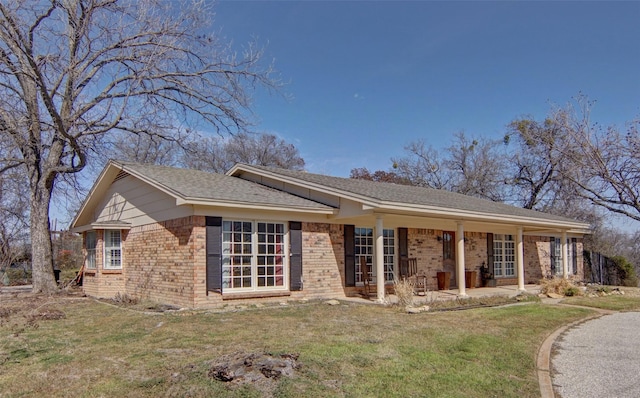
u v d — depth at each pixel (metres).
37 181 16.19
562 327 9.51
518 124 31.53
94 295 14.98
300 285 12.79
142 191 13.86
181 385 4.96
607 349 7.49
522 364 6.29
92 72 16.80
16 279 18.81
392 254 15.53
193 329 8.30
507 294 15.23
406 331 8.29
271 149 42.50
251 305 11.56
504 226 18.55
